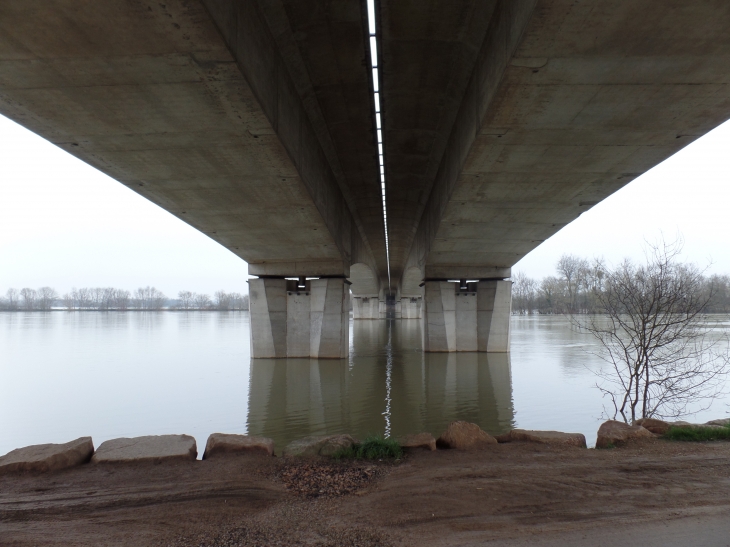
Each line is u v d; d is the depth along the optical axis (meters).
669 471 6.62
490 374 22.48
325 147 18.02
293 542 4.78
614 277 14.23
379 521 5.20
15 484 6.30
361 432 12.81
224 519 5.32
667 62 8.66
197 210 17.72
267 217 18.69
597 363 25.94
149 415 14.79
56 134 11.15
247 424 13.73
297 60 11.99
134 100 9.60
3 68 8.45
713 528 4.90
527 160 13.28
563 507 5.48
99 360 28.44
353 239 31.70
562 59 8.58
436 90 13.55
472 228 21.42
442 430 12.89
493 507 5.50
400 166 20.41
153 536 4.92
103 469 6.86
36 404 16.34
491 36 10.08
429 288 32.00
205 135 11.22
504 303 31.58
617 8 7.32
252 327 29.41
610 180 14.91
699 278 19.30
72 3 6.85
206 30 7.45
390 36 11.12
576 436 8.14
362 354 31.30
